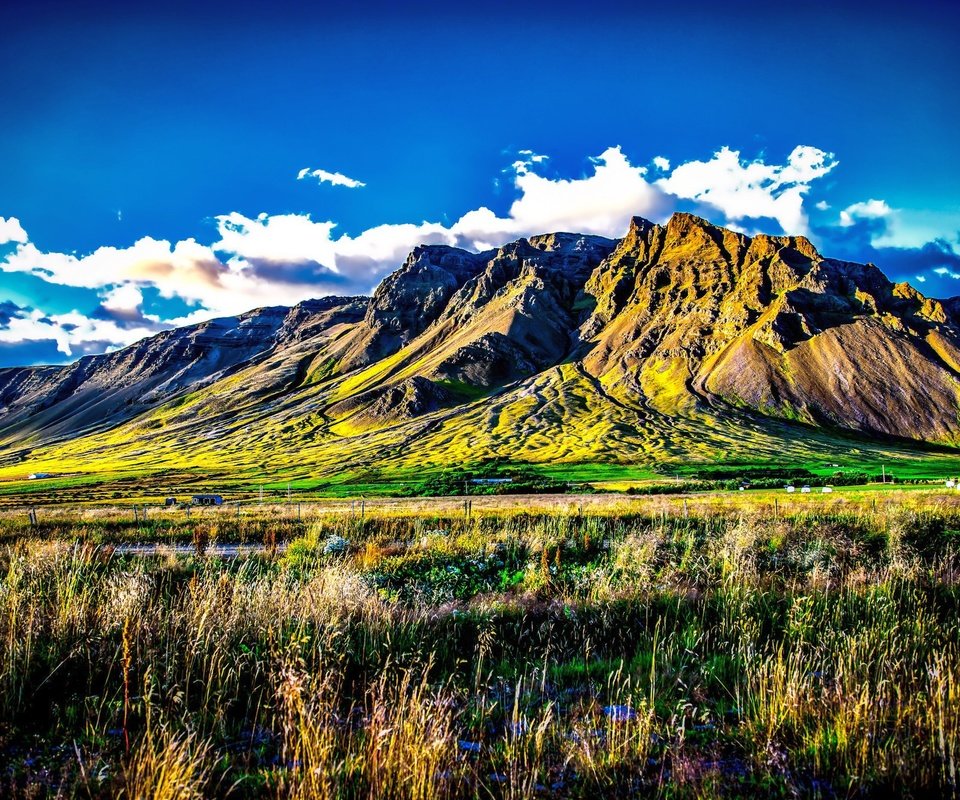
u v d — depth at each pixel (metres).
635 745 7.02
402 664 9.38
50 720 7.72
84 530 29.52
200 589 11.64
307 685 7.88
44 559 15.27
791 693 7.73
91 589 12.12
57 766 6.73
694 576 14.98
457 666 9.54
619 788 6.46
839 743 6.81
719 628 11.09
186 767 6.05
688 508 35.59
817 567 14.80
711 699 8.56
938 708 7.24
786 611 11.56
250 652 8.99
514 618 11.93
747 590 12.42
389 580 16.44
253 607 10.73
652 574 15.45
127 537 28.33
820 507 33.56
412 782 6.10
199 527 28.61
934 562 16.34
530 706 8.38
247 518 34.25
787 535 21.00
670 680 9.12
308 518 32.94
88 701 8.15
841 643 9.83
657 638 10.77
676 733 7.41
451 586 16.09
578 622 11.48
